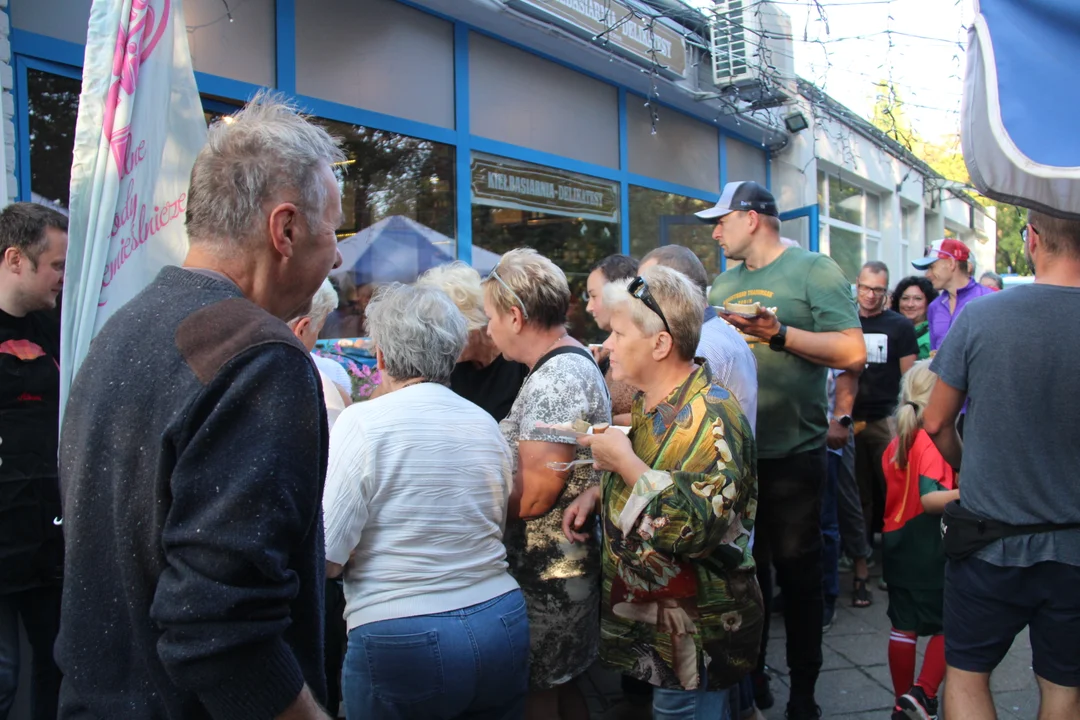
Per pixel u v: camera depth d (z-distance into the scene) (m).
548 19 4.56
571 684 2.31
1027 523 1.89
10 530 2.10
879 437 4.75
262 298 1.11
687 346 1.90
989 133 1.53
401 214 4.15
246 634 0.89
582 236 5.48
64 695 1.00
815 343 2.70
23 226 2.15
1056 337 1.85
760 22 5.25
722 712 1.92
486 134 4.67
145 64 2.03
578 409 2.08
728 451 1.77
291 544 0.96
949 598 2.07
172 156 2.07
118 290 1.98
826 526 3.96
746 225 3.02
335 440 1.71
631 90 5.94
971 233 17.02
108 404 0.98
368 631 1.67
